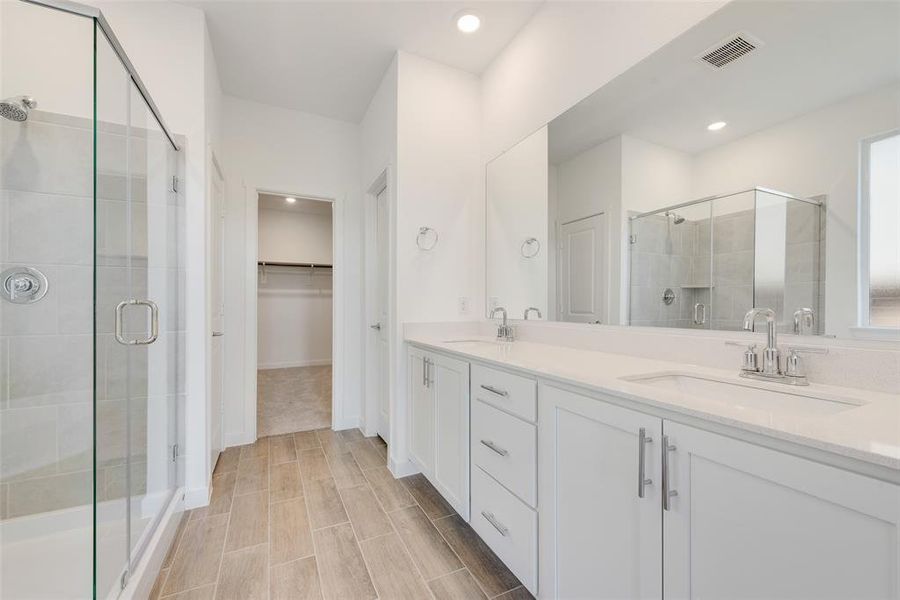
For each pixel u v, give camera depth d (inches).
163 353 69.3
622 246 61.5
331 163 121.9
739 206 46.0
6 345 58.4
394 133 91.3
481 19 81.0
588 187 67.8
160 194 68.7
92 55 57.6
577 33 69.0
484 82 99.1
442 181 95.2
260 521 69.4
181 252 74.7
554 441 44.4
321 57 92.7
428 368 78.2
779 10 41.9
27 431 57.7
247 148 110.8
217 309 95.1
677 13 51.7
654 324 56.8
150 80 73.0
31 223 60.6
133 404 59.5
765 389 39.0
